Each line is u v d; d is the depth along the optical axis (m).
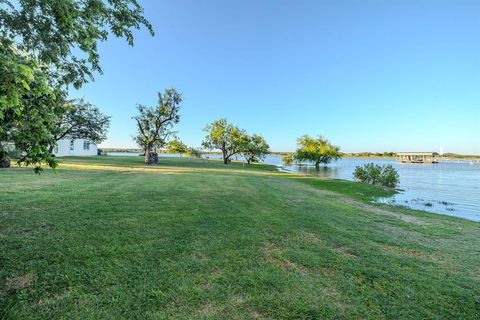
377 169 21.61
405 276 3.61
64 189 8.64
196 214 6.32
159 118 30.16
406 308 2.87
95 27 4.30
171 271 3.43
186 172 19.19
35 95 2.77
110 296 2.82
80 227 4.90
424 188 19.58
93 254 3.79
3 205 6.20
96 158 33.59
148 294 2.89
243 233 5.08
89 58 4.47
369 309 2.81
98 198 7.47
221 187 11.35
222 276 3.36
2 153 3.24
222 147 45.94
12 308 2.55
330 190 15.63
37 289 2.88
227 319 2.55
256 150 48.78
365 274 3.62
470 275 3.81
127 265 3.53
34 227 4.78
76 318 2.46
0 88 2.34
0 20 3.77
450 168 54.53
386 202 12.46
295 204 8.51
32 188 8.52
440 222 7.85
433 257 4.49
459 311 2.86
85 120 25.17
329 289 3.17
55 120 3.86
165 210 6.55
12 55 2.58
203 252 4.09
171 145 45.84
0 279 3.03
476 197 15.12
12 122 3.03
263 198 9.15
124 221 5.42
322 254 4.25
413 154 92.38
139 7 4.61
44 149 3.25
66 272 3.26
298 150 55.06
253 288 3.12
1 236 4.30
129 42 4.75
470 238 5.99
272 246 4.50
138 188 9.75
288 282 3.29
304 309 2.74
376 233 5.73
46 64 4.18
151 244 4.28
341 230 5.73
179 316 2.56
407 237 5.66
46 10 3.64
